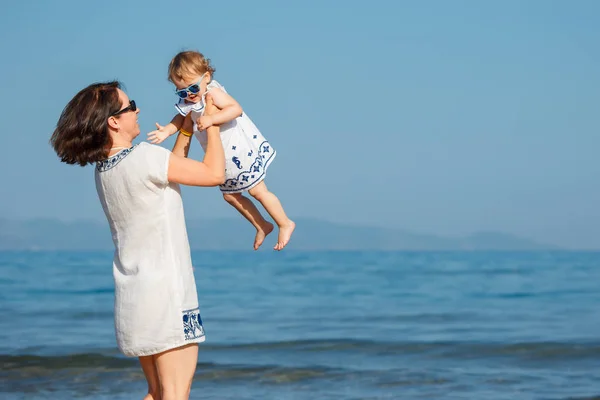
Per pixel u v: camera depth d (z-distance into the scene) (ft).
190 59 12.95
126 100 11.74
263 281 89.40
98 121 11.32
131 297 11.43
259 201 14.20
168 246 11.48
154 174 11.23
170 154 11.46
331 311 51.29
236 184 13.96
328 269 128.16
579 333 37.22
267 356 29.94
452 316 47.14
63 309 49.67
